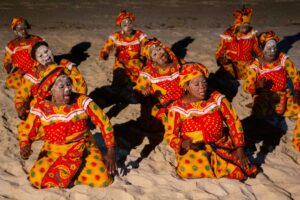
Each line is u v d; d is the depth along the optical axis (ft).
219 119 14.11
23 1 48.93
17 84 21.94
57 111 13.56
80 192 13.76
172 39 32.55
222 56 24.59
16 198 13.51
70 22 39.29
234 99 21.74
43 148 14.38
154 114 18.02
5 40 31.01
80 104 13.71
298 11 47.24
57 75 13.28
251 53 24.27
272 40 18.51
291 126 18.78
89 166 14.03
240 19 23.65
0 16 41.24
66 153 13.97
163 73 17.54
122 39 22.84
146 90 17.76
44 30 35.35
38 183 13.82
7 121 18.78
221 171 14.35
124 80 22.71
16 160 15.62
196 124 14.03
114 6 47.85
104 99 21.53
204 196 13.64
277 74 18.76
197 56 28.27
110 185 14.16
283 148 17.04
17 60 21.89
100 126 13.94
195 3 51.03
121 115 19.84
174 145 13.97
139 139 17.58
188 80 13.78
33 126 13.84
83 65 26.21
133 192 13.82
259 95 19.39
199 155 14.33
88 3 49.14
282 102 19.24
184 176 14.46
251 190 14.01
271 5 50.80
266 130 18.54
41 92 13.80
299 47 30.89
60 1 49.70
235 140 14.12
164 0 52.29
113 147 14.02
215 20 41.75
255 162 15.89
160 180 14.51
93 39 31.86
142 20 41.16
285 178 14.92
